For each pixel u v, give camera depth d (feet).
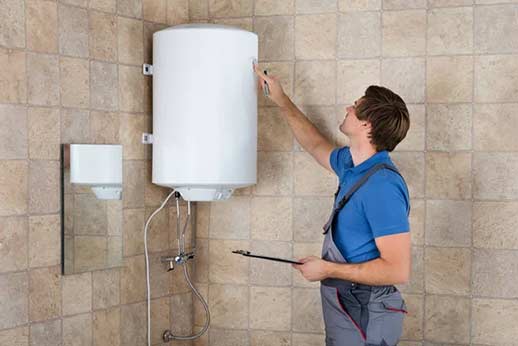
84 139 8.33
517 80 8.71
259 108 9.67
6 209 7.50
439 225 9.02
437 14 8.95
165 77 8.57
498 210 8.82
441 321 9.05
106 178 8.45
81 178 8.20
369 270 7.36
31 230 7.75
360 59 9.24
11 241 7.56
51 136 7.93
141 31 9.06
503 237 8.81
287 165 9.59
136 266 9.09
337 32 9.32
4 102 7.45
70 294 8.21
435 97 8.98
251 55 8.68
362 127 7.79
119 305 8.86
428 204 9.05
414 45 9.04
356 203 7.57
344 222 7.70
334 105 9.35
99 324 8.59
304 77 9.46
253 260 9.78
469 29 8.84
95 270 8.39
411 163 9.09
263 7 9.61
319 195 9.46
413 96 9.06
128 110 8.89
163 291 9.53
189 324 9.96
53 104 7.95
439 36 8.95
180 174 8.50
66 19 8.08
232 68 8.48
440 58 8.95
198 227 10.00
